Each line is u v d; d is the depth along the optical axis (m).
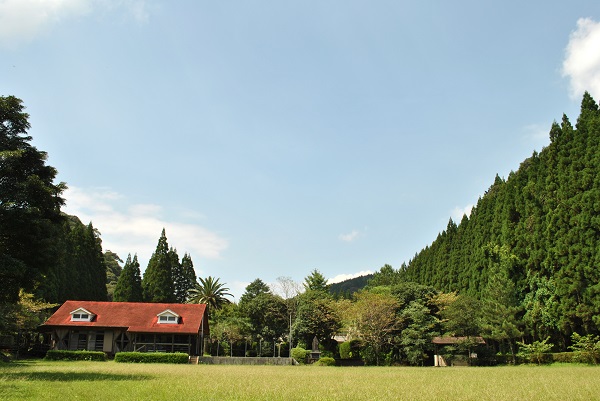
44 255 21.83
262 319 60.09
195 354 48.22
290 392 15.67
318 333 55.47
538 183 49.44
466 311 48.84
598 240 39.97
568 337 44.38
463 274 63.09
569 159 44.50
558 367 36.16
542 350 42.25
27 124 22.12
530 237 48.41
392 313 49.88
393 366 46.53
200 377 22.00
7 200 20.03
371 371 31.84
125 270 68.31
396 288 55.81
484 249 57.69
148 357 41.25
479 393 15.84
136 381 18.91
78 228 61.72
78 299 59.22
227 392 15.03
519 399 14.05
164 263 71.19
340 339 74.62
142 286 71.44
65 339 47.31
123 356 40.97
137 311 50.53
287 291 61.84
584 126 44.12
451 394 15.58
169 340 49.81
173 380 19.77
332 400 13.58
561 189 44.28
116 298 67.31
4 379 17.81
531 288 46.91
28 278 21.27
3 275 21.06
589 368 32.97
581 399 13.97
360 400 13.74
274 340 59.75
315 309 56.03
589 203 40.88
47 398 12.50
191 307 51.94
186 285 77.06
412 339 48.91
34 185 20.81
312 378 23.02
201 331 50.59
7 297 22.45
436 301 54.38
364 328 49.81
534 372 28.14
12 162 20.56
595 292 38.88
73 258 58.31
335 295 99.31
